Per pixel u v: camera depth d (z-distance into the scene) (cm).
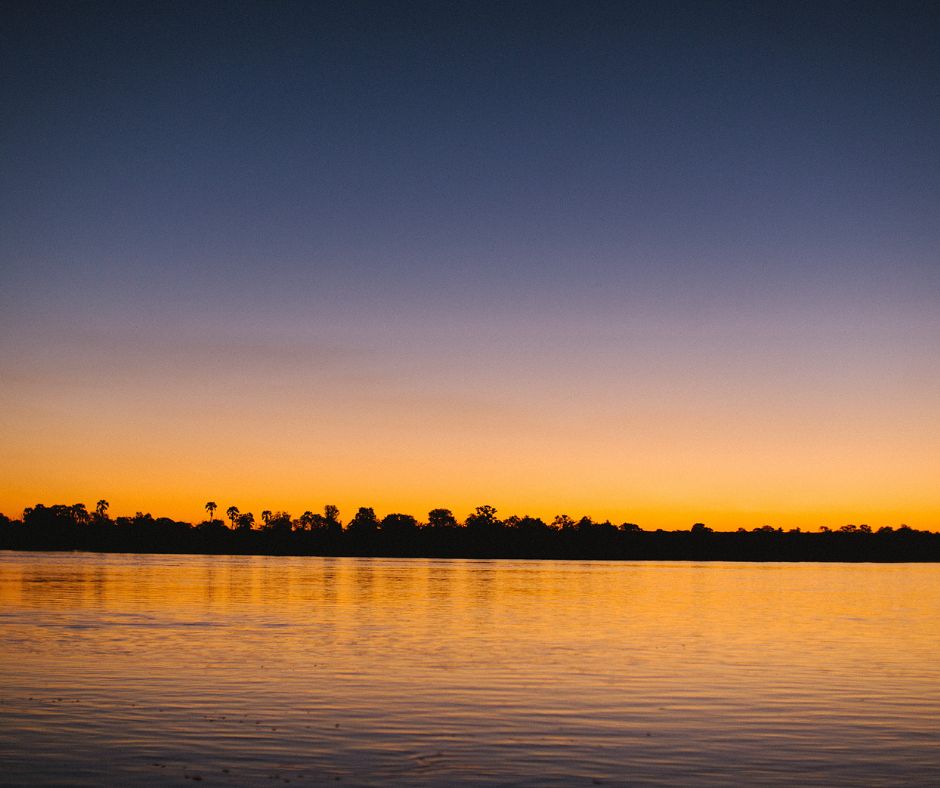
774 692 3098
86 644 4209
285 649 4103
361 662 3716
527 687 3161
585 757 2242
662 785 2025
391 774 2083
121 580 10162
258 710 2733
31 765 2128
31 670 3425
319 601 7231
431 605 6931
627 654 4050
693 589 9712
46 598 7175
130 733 2434
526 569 16462
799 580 12681
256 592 8275
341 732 2469
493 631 5000
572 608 6762
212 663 3641
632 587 9962
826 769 2155
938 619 6034
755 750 2319
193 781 2016
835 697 3016
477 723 2594
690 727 2566
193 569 14125
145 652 3944
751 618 6019
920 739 2441
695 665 3712
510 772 2109
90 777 2041
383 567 16938
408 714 2702
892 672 3550
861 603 7694
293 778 2044
